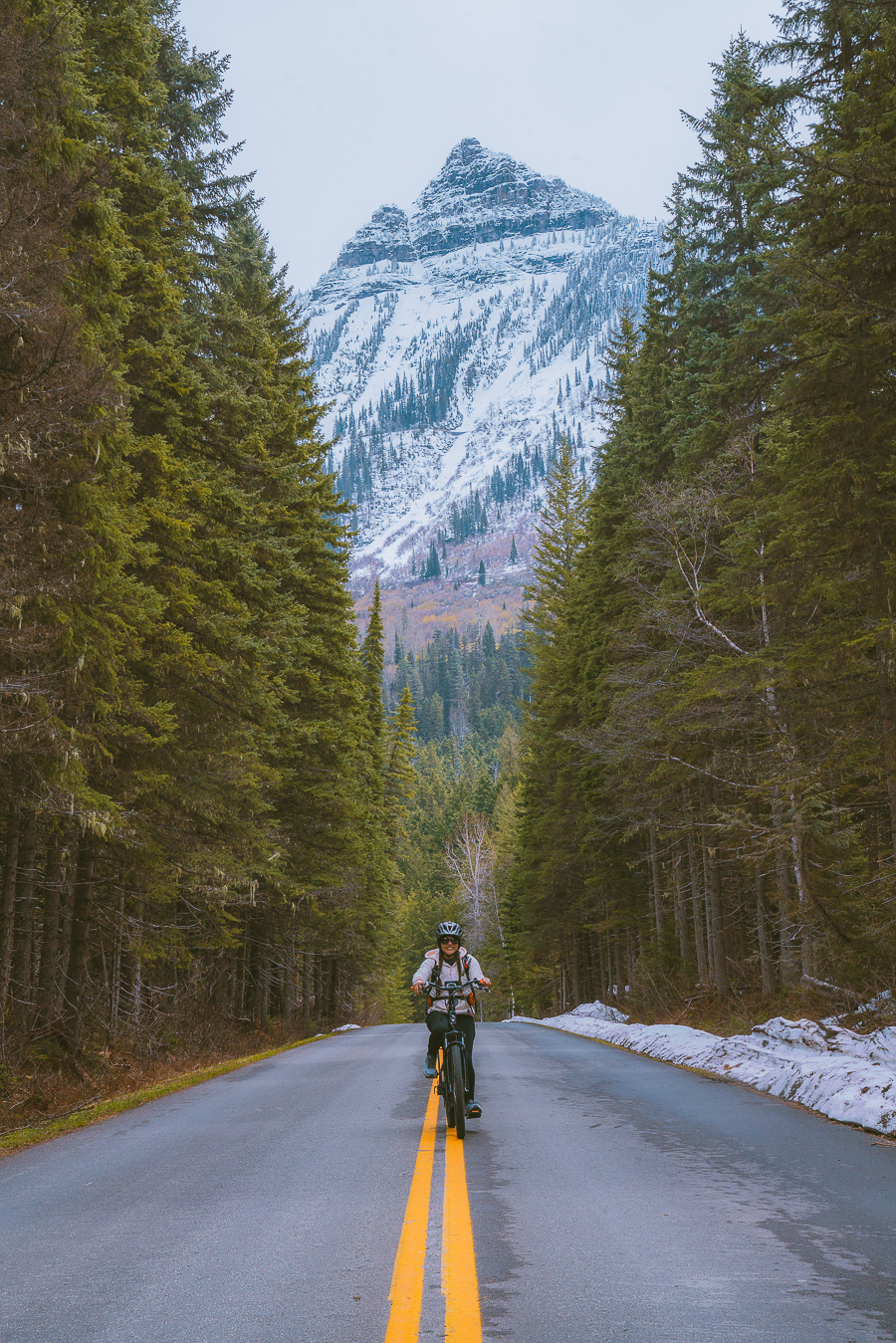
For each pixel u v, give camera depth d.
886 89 13.96
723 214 25.88
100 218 12.46
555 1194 6.41
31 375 10.56
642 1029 20.80
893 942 16.47
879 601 14.53
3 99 10.77
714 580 22.53
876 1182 6.72
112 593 12.88
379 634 55.88
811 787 17.25
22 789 12.40
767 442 18.16
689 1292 4.44
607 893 38.47
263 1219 5.98
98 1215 6.23
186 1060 19.67
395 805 63.62
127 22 16.16
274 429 26.73
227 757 17.28
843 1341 3.83
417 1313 4.21
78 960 16.41
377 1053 19.55
